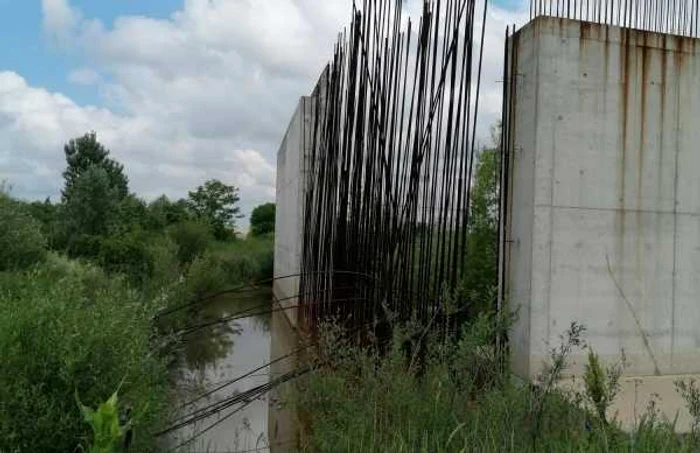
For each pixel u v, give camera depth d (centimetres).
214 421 435
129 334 318
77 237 1217
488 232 709
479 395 291
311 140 855
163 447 336
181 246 1565
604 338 427
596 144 429
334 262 607
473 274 681
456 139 405
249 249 1983
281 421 430
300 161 930
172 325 624
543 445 237
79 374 263
